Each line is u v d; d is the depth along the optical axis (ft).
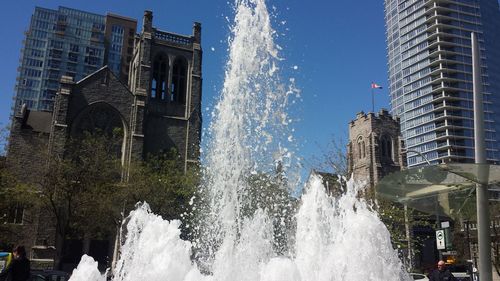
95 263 51.42
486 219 36.32
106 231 146.20
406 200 48.21
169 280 44.06
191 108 195.21
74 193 120.06
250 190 61.36
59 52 541.34
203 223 122.11
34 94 521.65
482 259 35.81
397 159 230.27
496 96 492.54
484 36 506.07
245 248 48.34
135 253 46.26
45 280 55.83
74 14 560.61
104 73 176.04
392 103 547.08
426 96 496.23
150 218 47.75
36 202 122.11
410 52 525.75
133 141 170.81
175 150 172.86
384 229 37.70
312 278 40.60
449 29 501.97
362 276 36.29
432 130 481.05
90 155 135.23
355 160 236.63
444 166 34.65
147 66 195.21
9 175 124.16
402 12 546.67
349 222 38.27
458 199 46.88
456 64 489.67
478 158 37.09
